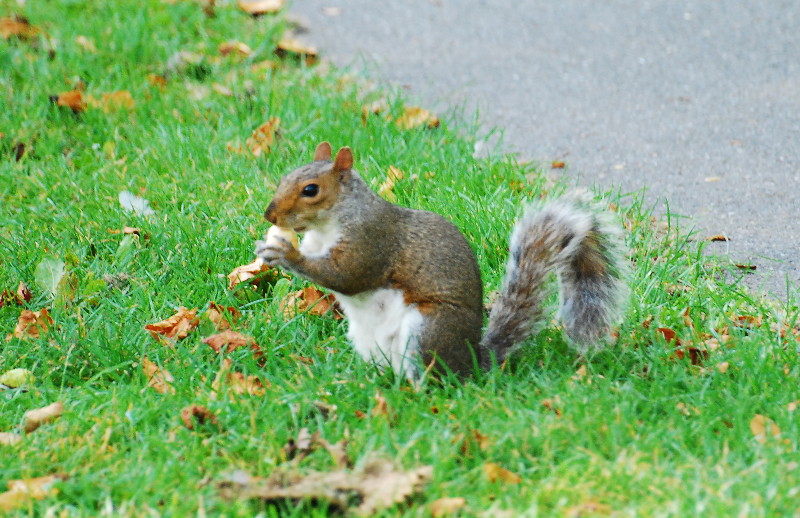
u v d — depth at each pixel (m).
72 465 6.14
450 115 12.25
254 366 7.30
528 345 7.55
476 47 14.39
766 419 6.34
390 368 7.23
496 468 5.87
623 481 5.68
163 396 6.84
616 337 7.69
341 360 7.54
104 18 14.28
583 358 7.34
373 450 6.08
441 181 10.02
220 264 8.84
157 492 5.77
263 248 6.81
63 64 12.66
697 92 12.80
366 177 10.17
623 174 10.82
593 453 5.96
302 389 6.93
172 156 10.73
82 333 7.87
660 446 6.12
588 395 6.64
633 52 14.11
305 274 6.93
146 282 8.64
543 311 7.41
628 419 6.33
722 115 12.14
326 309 8.28
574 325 7.52
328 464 6.09
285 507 5.64
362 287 7.10
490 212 9.29
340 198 6.93
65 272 8.42
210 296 8.48
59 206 9.93
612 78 13.31
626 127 11.95
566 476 5.75
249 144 10.95
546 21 15.33
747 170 10.79
